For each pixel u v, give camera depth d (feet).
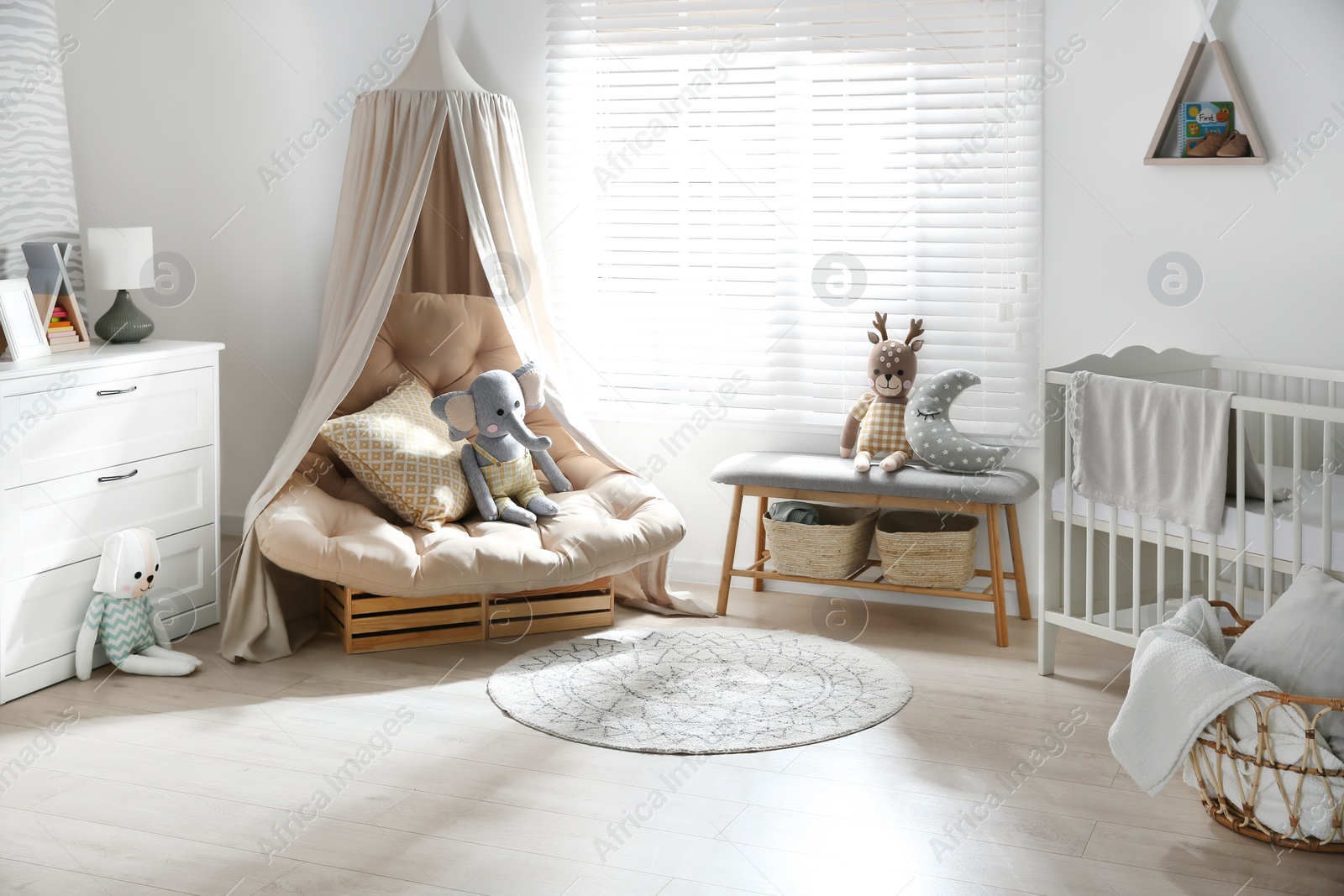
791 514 11.74
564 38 12.83
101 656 10.29
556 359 12.35
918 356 12.16
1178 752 7.22
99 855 6.98
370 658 10.53
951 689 9.82
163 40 14.28
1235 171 10.80
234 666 10.33
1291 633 7.55
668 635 11.23
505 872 6.81
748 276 12.59
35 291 10.31
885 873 6.82
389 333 12.34
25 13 11.89
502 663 10.40
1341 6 10.21
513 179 12.27
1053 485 10.03
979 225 11.71
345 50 13.67
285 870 6.82
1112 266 11.38
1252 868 6.88
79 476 9.84
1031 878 6.76
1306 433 10.58
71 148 14.80
